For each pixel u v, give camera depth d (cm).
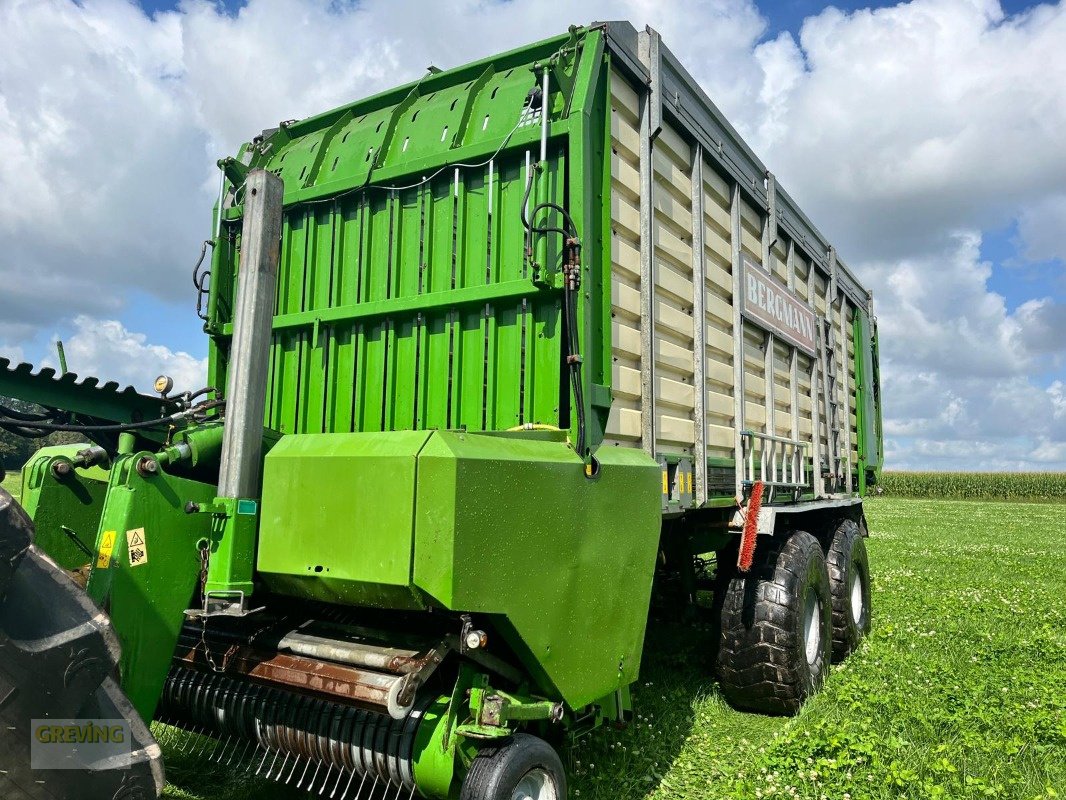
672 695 525
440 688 299
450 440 268
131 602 264
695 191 498
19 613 197
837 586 653
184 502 285
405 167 397
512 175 373
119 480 273
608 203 378
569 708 316
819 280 814
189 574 284
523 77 394
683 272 483
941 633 706
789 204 697
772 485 591
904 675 567
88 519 356
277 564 291
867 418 1008
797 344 681
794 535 549
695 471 475
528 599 287
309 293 432
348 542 275
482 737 267
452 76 432
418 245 396
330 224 429
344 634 311
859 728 439
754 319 580
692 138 496
